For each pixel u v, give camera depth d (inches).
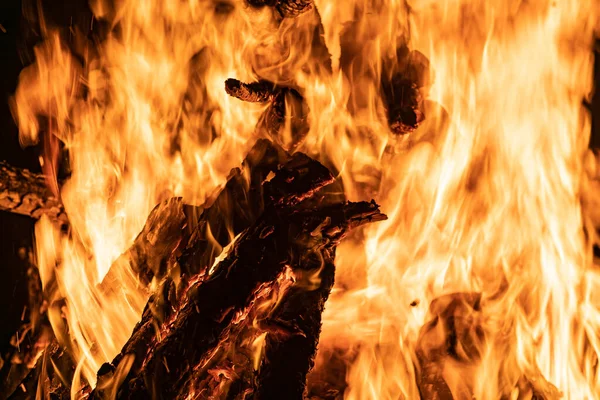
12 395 125.4
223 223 111.6
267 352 101.3
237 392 105.9
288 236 104.9
